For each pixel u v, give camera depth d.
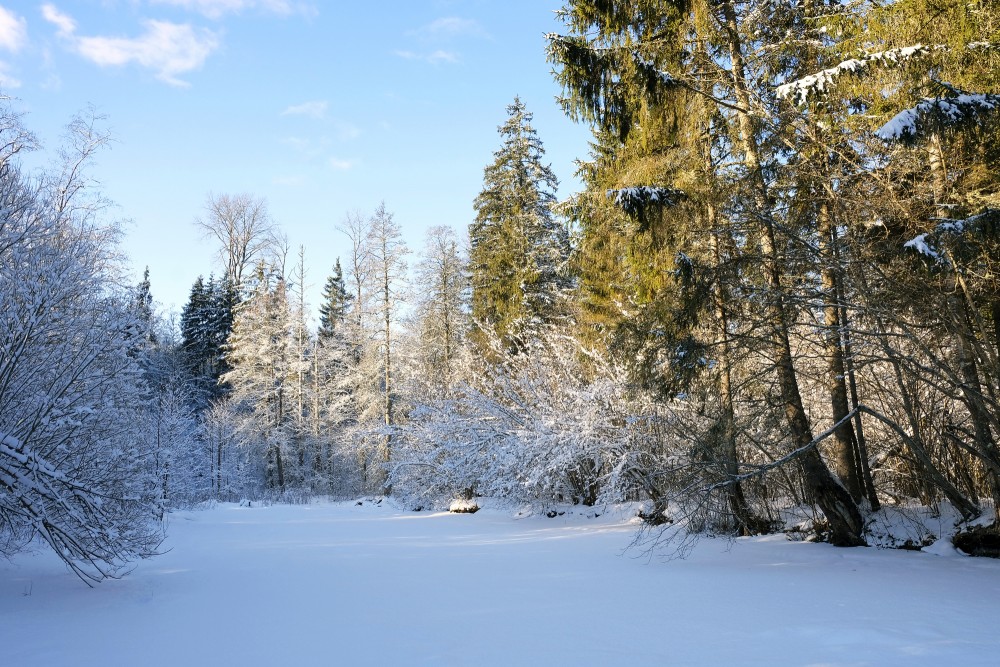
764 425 10.77
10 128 9.41
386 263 32.94
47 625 5.65
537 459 15.94
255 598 6.87
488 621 5.56
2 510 7.03
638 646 4.61
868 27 9.41
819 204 10.14
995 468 8.47
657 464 13.10
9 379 7.04
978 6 8.58
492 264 28.12
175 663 4.43
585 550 10.59
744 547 10.13
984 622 5.07
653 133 11.54
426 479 22.20
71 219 9.43
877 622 5.10
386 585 7.56
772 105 10.52
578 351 17.16
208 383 43.88
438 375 29.23
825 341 10.66
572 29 12.04
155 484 9.05
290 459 35.78
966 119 7.61
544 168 28.25
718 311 10.93
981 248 7.92
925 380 9.00
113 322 8.24
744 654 4.32
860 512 10.63
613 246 12.78
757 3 10.72
